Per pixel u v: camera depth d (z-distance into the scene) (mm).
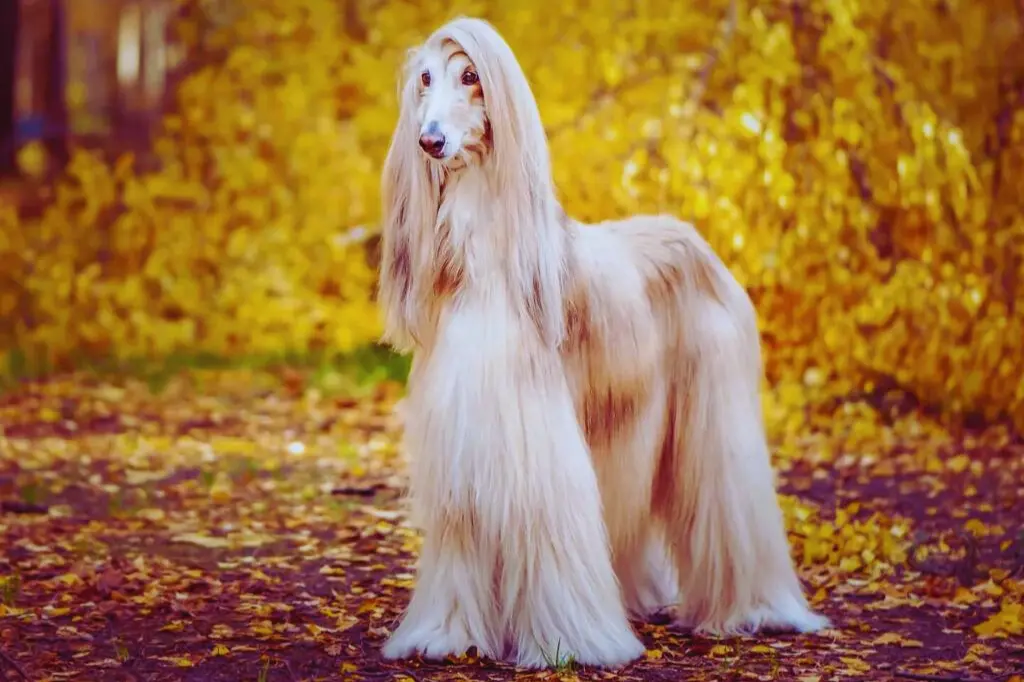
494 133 4609
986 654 5098
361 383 10984
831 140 9703
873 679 4801
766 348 9891
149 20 30500
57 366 11547
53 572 6195
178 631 5367
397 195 4820
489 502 4672
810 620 5367
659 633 5277
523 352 4688
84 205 13359
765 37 9656
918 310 9273
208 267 12336
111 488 7914
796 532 6711
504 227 4668
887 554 6434
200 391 10781
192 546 6723
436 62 4656
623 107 10484
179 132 12742
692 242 5371
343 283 11891
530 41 10945
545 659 4754
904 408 9617
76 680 4789
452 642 4820
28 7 27578
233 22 12414
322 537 6906
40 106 27781
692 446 5230
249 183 12062
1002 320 9070
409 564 6383
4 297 12570
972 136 9852
